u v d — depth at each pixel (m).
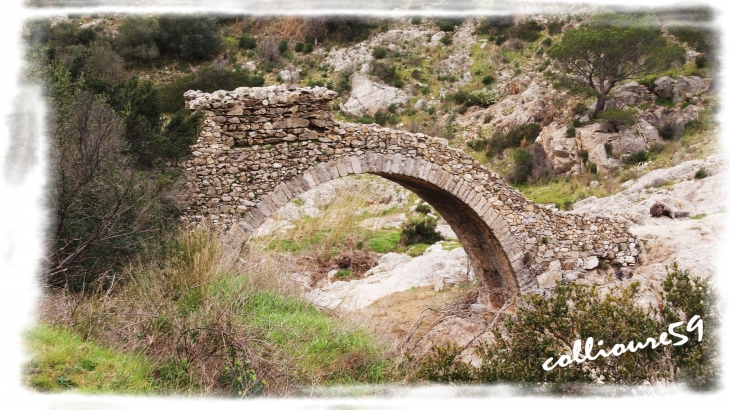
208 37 52.47
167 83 47.03
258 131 17.64
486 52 52.53
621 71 39.03
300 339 12.63
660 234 19.91
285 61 52.47
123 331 10.64
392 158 18.83
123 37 50.62
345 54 53.69
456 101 47.41
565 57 40.00
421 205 35.59
